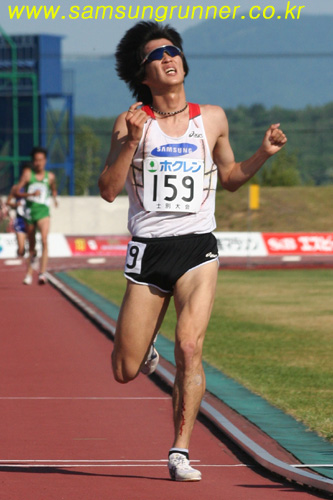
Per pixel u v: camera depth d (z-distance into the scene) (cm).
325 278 4444
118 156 996
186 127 1016
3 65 10894
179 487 945
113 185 989
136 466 1055
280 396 1475
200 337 986
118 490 927
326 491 902
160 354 1938
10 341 2183
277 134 1010
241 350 2023
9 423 1297
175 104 1019
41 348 2069
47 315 2725
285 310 2922
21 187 3388
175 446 988
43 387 1592
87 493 913
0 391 1552
